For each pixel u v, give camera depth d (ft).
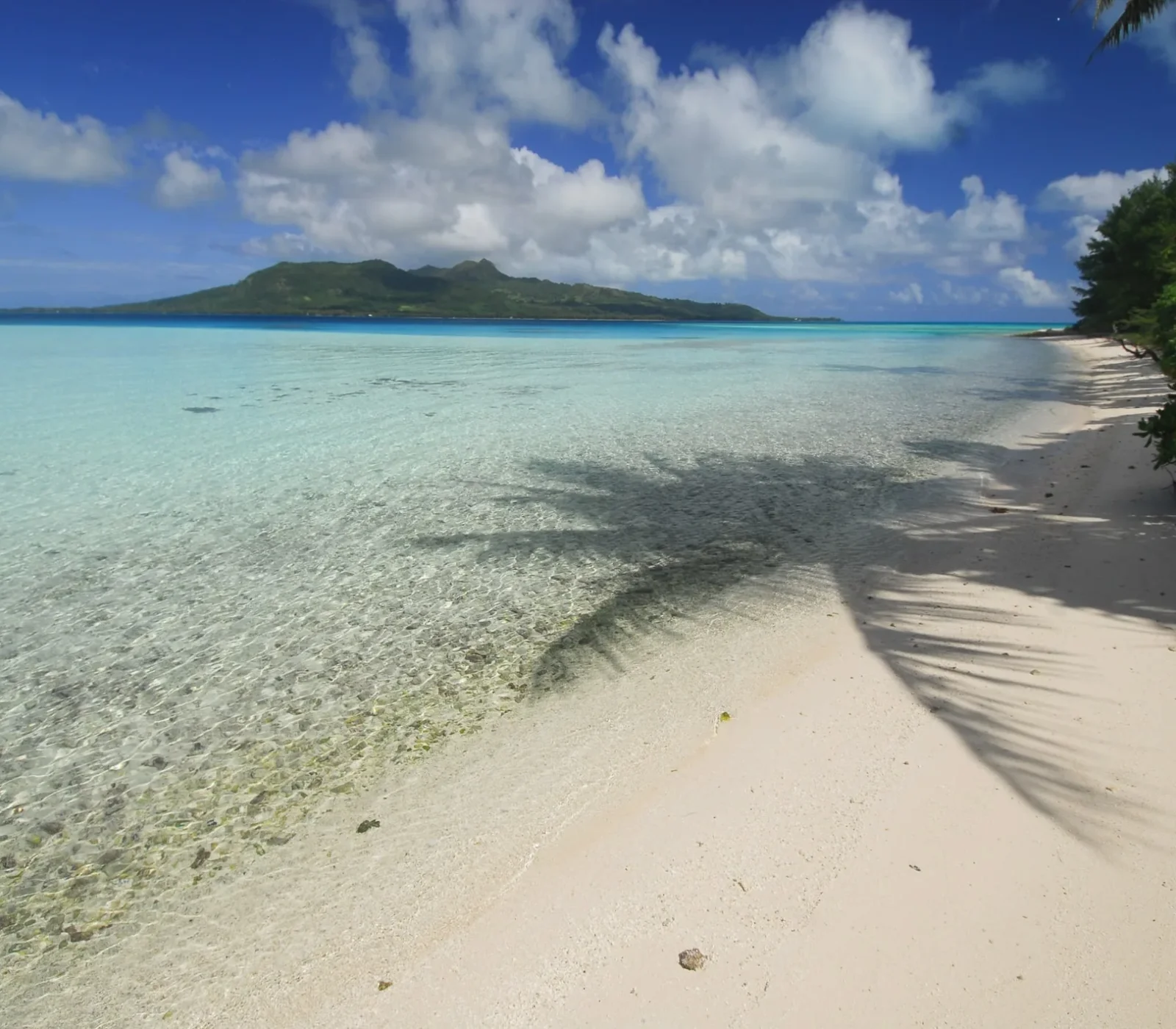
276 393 63.00
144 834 11.41
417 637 17.97
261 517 27.78
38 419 48.78
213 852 10.93
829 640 15.98
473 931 8.97
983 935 8.23
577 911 9.07
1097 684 13.10
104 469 35.14
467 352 122.31
